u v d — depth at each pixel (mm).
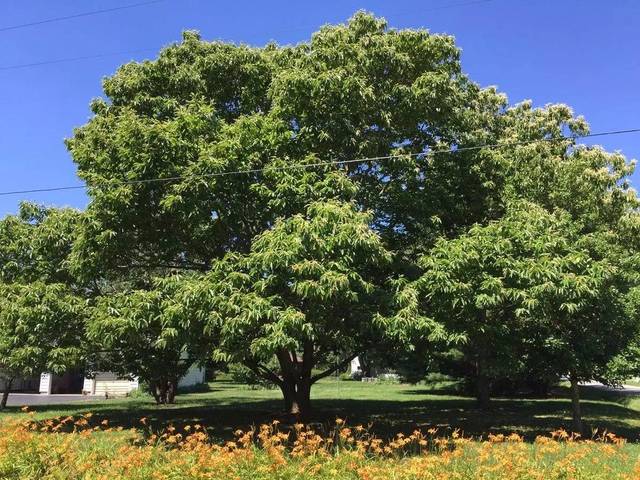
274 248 9375
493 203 14297
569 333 12883
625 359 14594
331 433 9422
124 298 10672
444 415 17250
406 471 6656
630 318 13219
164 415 17328
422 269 11977
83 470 6859
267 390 33594
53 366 12297
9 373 20406
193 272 12711
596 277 10797
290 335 9375
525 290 10742
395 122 12930
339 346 13977
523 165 15914
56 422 14688
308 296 9156
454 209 14164
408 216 13453
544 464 7348
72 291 13508
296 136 11984
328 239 9320
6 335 13008
